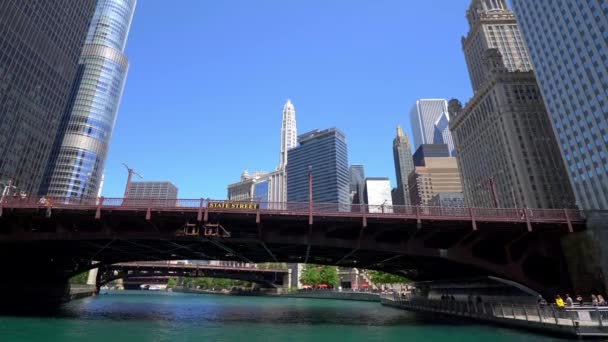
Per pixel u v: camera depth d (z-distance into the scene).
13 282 51.97
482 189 170.38
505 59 186.25
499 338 30.73
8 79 123.62
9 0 123.56
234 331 35.84
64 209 36.16
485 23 194.25
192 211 37.00
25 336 28.98
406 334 34.19
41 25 137.12
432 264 51.84
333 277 149.62
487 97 169.88
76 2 156.00
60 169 178.12
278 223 39.44
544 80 142.75
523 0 155.00
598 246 36.06
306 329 37.91
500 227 38.16
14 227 37.97
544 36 142.38
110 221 38.78
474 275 52.31
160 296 147.25
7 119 123.44
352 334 34.50
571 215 38.28
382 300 93.56
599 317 28.80
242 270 149.88
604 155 114.62
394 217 36.94
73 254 53.44
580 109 124.31
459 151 196.62
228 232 38.09
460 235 41.78
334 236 44.19
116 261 62.38
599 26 116.75
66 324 36.72
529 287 39.56
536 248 40.28
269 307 79.56
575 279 37.47
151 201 36.88
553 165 146.38
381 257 49.94
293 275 189.75
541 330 31.92
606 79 113.88
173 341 29.30
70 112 189.12
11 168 125.00
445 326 40.34
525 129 151.88
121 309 60.34
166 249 49.72
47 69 140.62
